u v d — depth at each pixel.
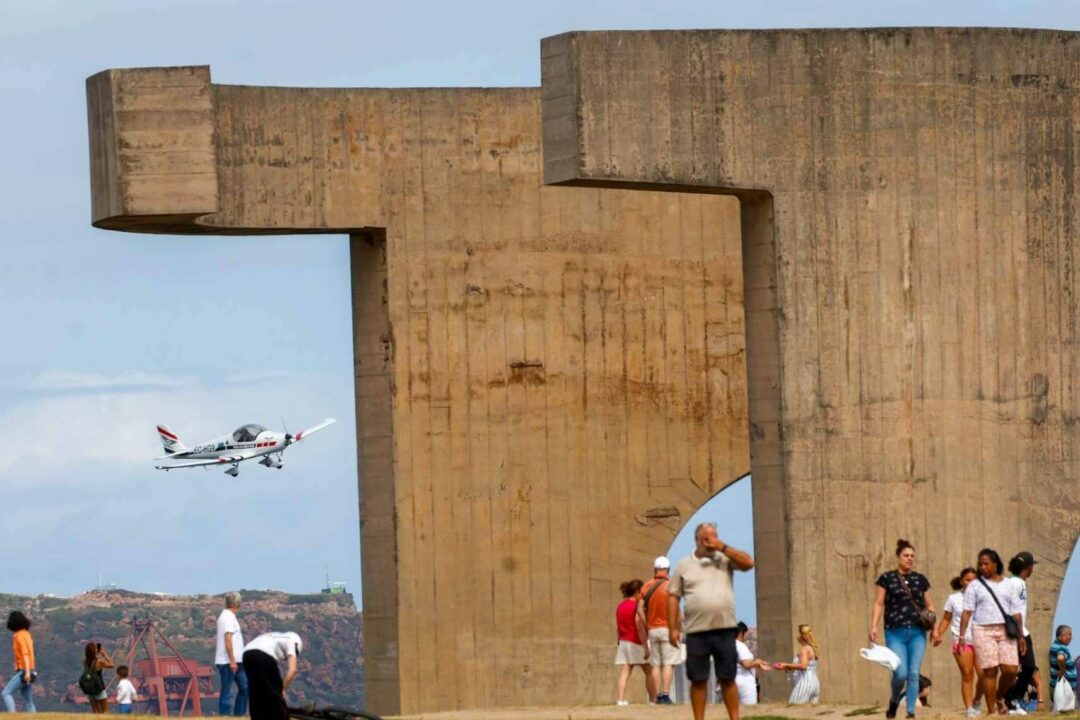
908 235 64.25
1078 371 66.50
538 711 58.84
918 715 53.81
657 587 59.19
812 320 63.31
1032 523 65.75
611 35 60.97
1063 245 66.44
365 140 70.94
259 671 42.09
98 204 66.69
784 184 62.91
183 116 65.62
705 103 62.03
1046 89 66.25
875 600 57.25
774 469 63.41
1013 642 53.09
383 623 70.69
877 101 63.94
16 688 59.84
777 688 63.06
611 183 61.34
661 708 56.41
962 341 64.94
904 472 64.19
